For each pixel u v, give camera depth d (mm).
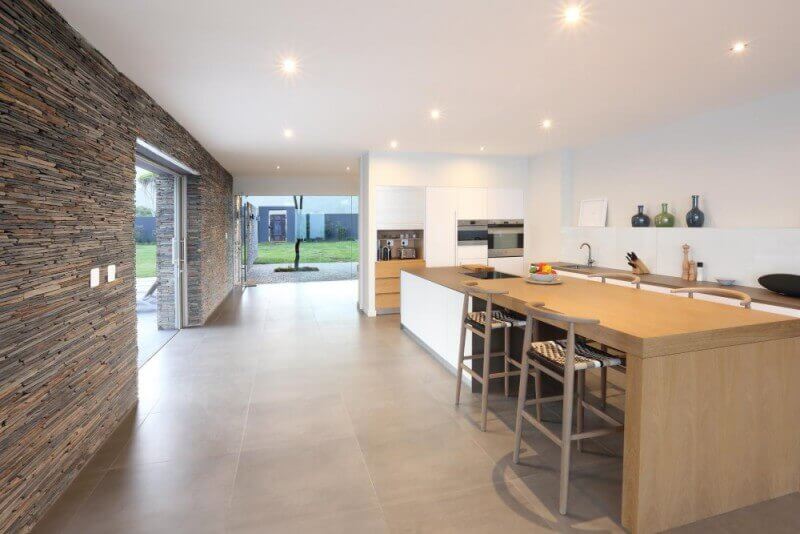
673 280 4574
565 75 3297
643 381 1906
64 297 2348
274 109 4223
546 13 2361
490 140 5777
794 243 3705
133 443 2801
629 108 4234
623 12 2348
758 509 2146
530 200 7188
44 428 2133
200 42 2701
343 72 3225
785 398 2215
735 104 4117
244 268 10289
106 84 2920
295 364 4426
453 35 2623
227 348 5020
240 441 2822
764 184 4004
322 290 9703
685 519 2039
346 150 6535
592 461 2572
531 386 3797
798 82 3496
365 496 2242
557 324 2344
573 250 6258
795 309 3240
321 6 2279
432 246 6863
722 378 2062
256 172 9328
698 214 4516
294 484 2348
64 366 2334
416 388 3750
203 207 6195
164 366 4363
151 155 4363
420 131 5227
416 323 5188
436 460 2584
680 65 3107
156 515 2096
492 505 2170
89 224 2654
